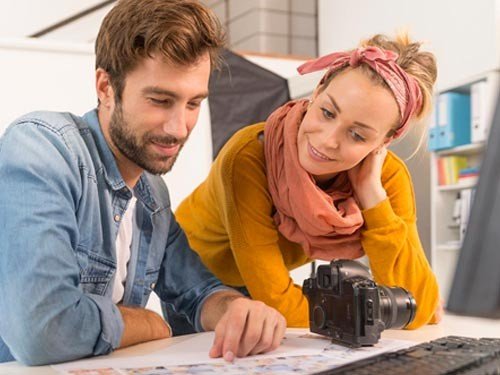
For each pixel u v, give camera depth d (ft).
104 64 2.93
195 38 2.73
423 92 3.39
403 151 4.92
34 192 2.56
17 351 2.37
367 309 2.50
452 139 7.81
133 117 2.84
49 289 2.41
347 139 3.16
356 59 3.12
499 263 0.86
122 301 3.35
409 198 3.99
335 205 3.68
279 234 3.86
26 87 6.49
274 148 3.56
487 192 0.89
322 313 2.71
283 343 2.67
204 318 3.28
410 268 3.65
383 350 2.51
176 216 4.65
